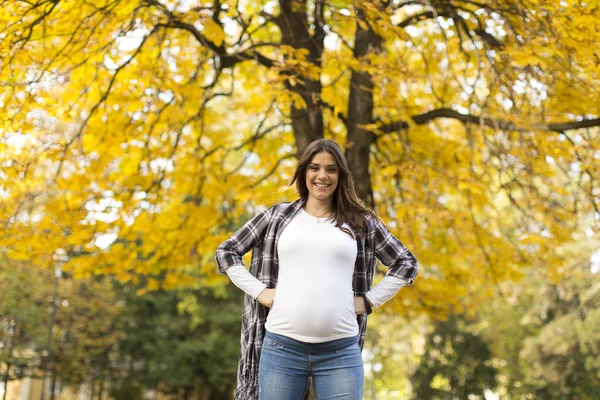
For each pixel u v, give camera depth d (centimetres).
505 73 609
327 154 299
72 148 672
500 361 2331
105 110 675
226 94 748
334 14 591
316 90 720
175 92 675
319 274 287
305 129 736
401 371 2791
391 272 306
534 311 1930
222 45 703
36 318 1806
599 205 702
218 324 2420
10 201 642
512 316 2116
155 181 738
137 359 2550
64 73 570
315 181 298
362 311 297
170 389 2645
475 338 2227
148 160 741
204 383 2480
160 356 2428
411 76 625
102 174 723
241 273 296
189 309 2345
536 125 587
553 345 1759
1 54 545
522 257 822
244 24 647
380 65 605
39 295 1828
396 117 739
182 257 783
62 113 671
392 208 835
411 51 802
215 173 828
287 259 291
